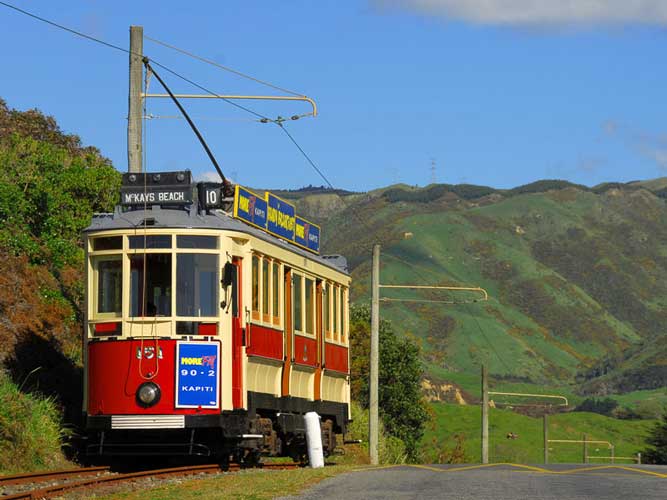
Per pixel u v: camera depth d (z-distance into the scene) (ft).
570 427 501.97
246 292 74.13
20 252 99.60
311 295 89.45
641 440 498.28
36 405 76.43
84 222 110.22
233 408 71.92
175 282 71.20
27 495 54.03
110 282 72.33
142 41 85.71
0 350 83.25
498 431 467.52
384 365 246.27
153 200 73.87
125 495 56.34
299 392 86.22
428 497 53.57
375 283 135.85
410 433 249.96
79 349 95.45
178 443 73.72
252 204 78.43
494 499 52.75
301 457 89.71
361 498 53.11
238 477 65.31
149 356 70.69
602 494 55.67
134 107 85.20
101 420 71.05
